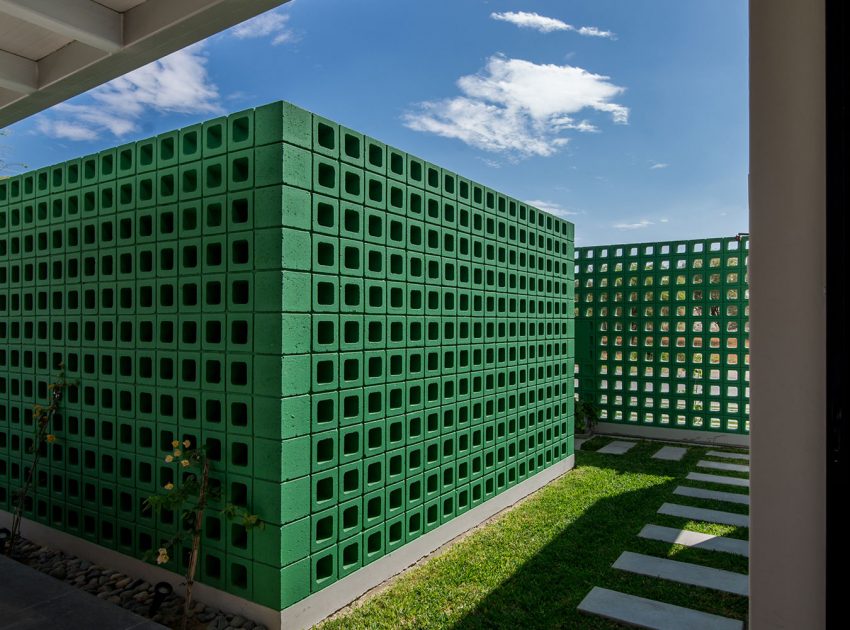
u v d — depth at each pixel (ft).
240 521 11.08
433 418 15.67
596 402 33.88
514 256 20.07
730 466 24.95
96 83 10.34
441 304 15.83
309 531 11.25
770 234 3.45
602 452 28.22
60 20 8.11
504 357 19.19
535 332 21.47
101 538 14.05
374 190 13.47
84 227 14.57
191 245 12.16
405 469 14.24
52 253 15.39
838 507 3.12
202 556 11.78
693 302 31.19
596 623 11.53
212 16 8.13
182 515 11.50
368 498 12.96
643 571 13.88
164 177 12.75
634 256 33.09
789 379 3.39
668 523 17.33
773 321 3.44
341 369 12.14
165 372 12.95
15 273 16.76
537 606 12.17
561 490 21.16
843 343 3.11
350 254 12.70
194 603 11.76
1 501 16.90
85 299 14.57
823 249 3.28
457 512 16.39
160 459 12.81
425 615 11.75
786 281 3.40
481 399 17.72
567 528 16.92
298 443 11.00
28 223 16.12
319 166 11.80
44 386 15.89
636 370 33.40
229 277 11.48
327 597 11.68
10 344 16.66
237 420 11.59
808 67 3.34
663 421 32.63
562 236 24.21
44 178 15.71
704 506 19.02
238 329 11.73
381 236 13.47
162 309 12.74
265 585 10.78
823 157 3.28
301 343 11.09
